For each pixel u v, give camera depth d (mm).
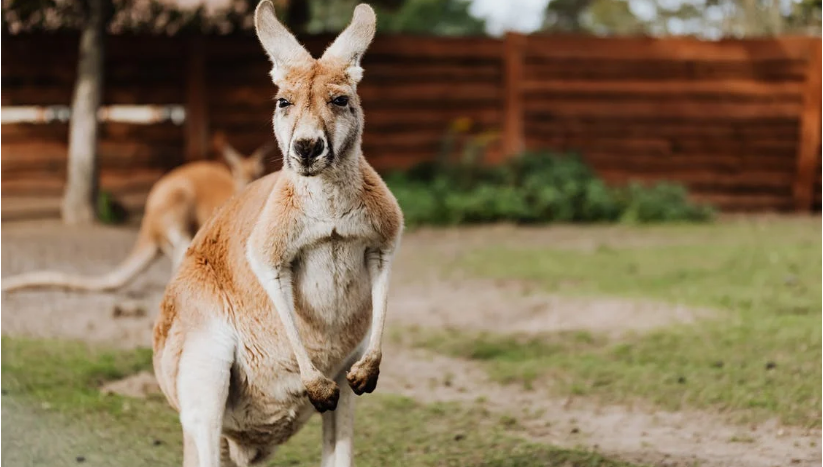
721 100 14461
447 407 5516
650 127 14484
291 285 3621
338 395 3537
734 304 7547
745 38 14359
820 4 15695
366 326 3779
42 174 13180
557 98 14430
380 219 3611
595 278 9062
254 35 13828
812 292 7957
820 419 5152
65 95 13195
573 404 5609
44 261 9562
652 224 13328
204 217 8484
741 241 11422
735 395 5512
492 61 14320
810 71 14297
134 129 13430
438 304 8148
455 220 13117
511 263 10039
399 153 14281
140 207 13320
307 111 3508
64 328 6887
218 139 10633
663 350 6344
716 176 14570
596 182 13789
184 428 3754
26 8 12836
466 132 14188
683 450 4809
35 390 5477
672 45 14375
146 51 13398
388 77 14148
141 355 6199
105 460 4613
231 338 3730
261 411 3824
